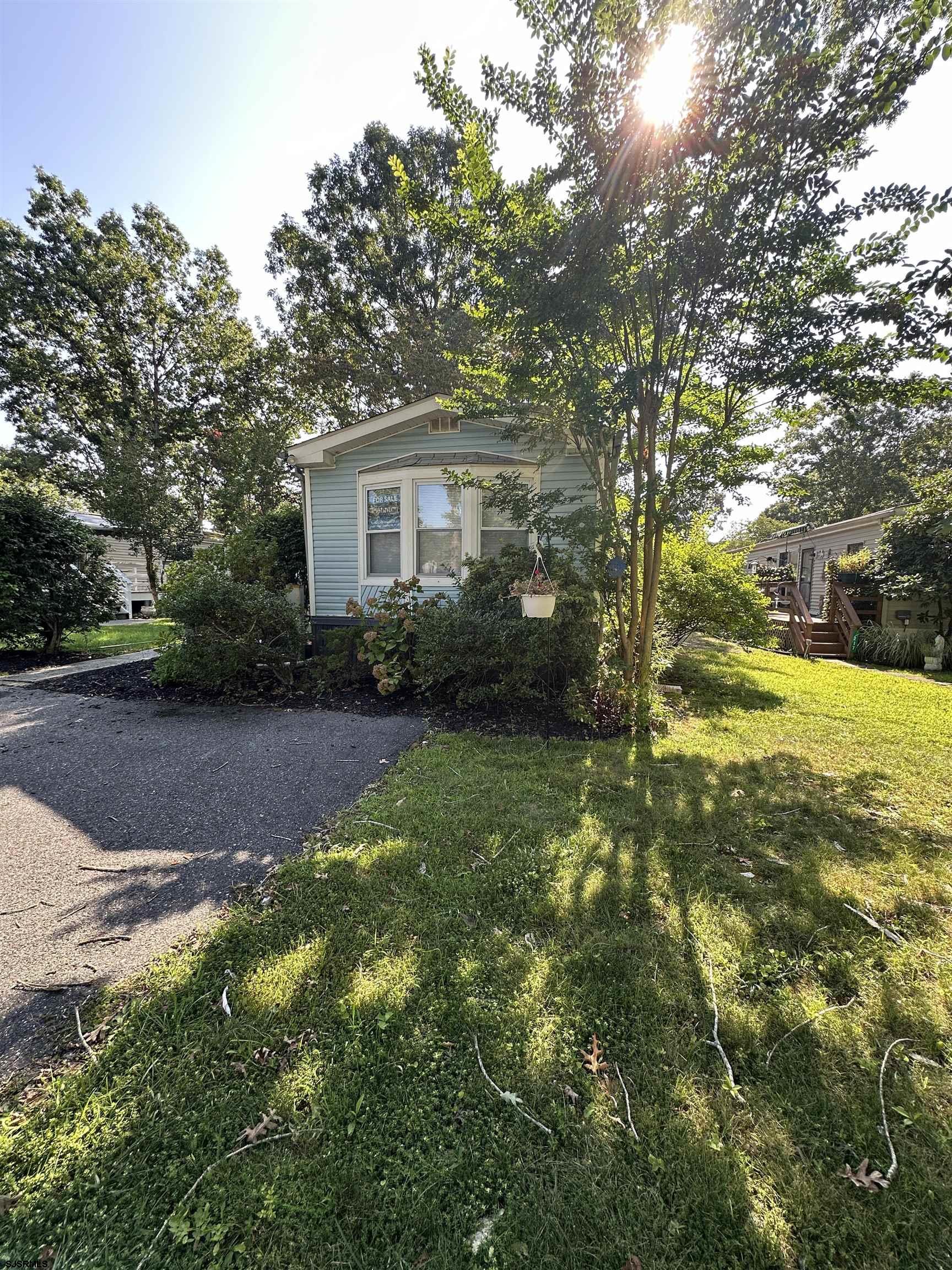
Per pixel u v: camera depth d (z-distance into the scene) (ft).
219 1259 3.39
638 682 15.75
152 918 6.66
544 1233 3.55
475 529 22.04
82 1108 4.30
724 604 22.82
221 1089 4.48
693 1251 3.48
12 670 22.41
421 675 17.12
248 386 64.13
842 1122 4.28
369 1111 4.33
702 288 12.41
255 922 6.55
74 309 57.72
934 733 14.96
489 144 12.53
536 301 12.44
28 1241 3.49
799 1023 5.23
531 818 9.36
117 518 51.39
